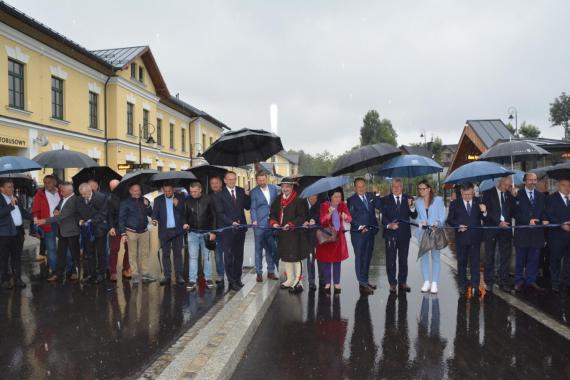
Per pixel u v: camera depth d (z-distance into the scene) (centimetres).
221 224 796
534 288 772
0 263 791
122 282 866
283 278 902
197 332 568
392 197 774
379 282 870
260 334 568
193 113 3478
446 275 921
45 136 1772
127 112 2425
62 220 855
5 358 486
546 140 1378
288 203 779
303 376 442
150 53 2611
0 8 1442
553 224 730
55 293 777
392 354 493
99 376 441
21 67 1675
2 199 785
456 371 446
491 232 771
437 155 5659
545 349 500
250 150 891
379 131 8000
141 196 891
